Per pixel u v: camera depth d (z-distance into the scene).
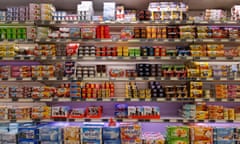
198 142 4.14
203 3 5.08
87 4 4.86
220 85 4.70
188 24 5.02
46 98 4.69
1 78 4.73
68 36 4.75
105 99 4.68
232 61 5.32
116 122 4.64
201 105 4.69
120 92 5.27
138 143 4.08
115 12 4.93
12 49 4.76
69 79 4.71
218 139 4.17
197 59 4.70
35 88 4.72
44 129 4.17
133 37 4.75
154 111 4.64
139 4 5.16
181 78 4.69
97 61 5.43
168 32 4.75
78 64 5.12
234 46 5.34
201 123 5.08
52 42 5.08
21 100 4.71
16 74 4.77
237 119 4.61
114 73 4.76
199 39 4.70
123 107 4.67
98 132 4.11
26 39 4.80
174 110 5.36
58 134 4.17
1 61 5.45
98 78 4.73
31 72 4.77
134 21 4.73
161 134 4.71
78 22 4.76
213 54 4.68
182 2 5.04
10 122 4.65
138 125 4.14
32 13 4.75
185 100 4.66
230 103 5.32
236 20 4.75
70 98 4.68
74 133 4.15
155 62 5.41
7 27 4.84
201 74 4.70
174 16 4.80
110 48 4.72
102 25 4.92
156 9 4.91
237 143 4.17
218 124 5.07
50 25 5.07
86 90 4.71
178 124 5.27
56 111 4.66
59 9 5.45
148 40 4.72
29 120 4.65
